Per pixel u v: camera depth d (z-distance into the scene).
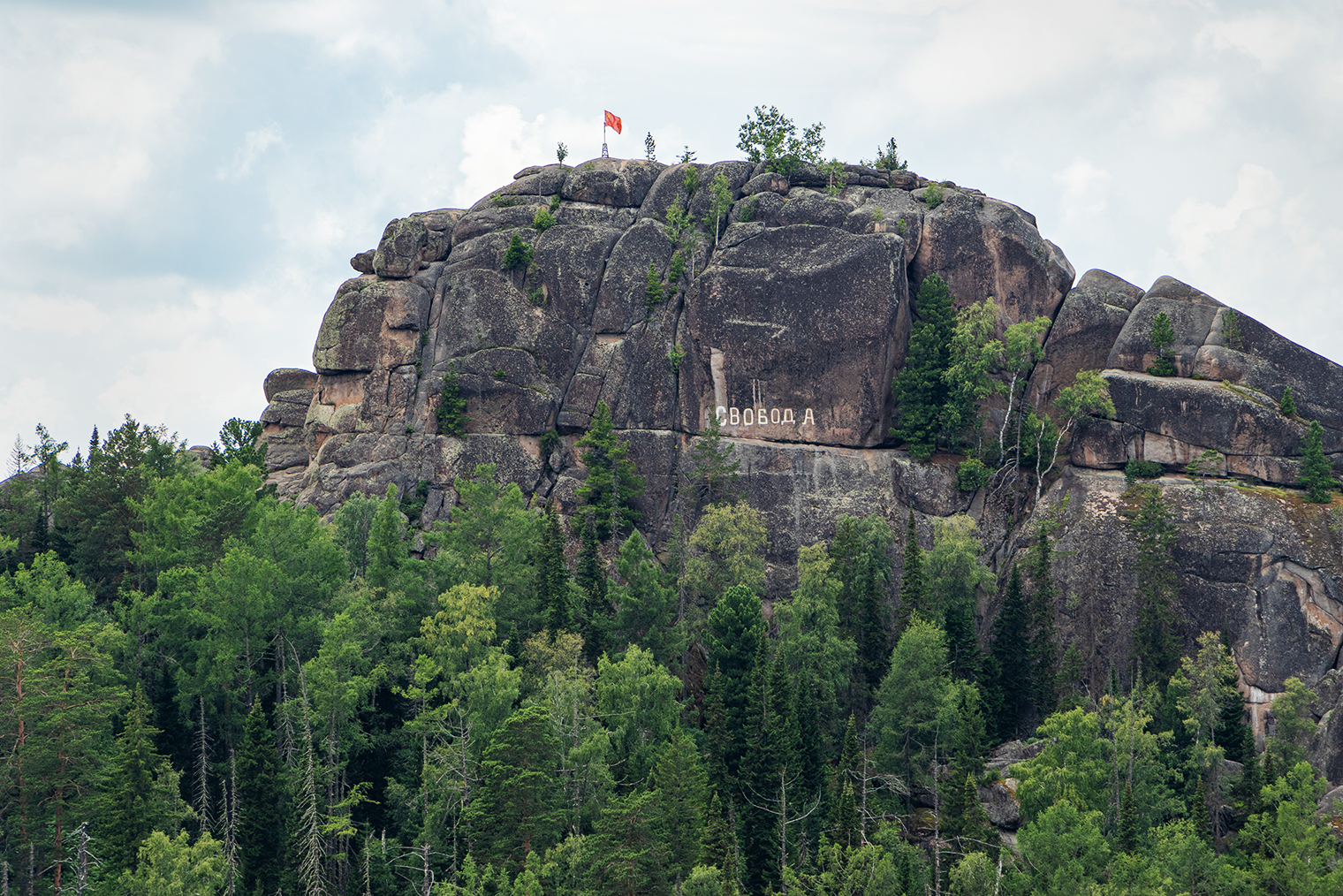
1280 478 121.50
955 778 93.50
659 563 124.94
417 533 123.88
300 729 93.69
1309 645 109.44
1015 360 128.62
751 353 130.75
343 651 94.75
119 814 80.94
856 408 129.62
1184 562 113.69
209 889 76.81
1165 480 121.06
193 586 105.12
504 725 86.44
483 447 129.88
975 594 120.00
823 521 126.69
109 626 96.44
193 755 95.19
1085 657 114.56
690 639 111.31
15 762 82.38
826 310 129.75
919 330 129.62
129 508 119.75
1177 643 109.88
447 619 99.38
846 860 82.75
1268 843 87.75
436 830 87.94
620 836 81.38
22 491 129.50
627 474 125.88
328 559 110.19
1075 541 118.81
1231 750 101.62
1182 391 124.00
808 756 95.31
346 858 87.06
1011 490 128.12
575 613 108.69
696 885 78.69
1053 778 88.69
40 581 104.75
